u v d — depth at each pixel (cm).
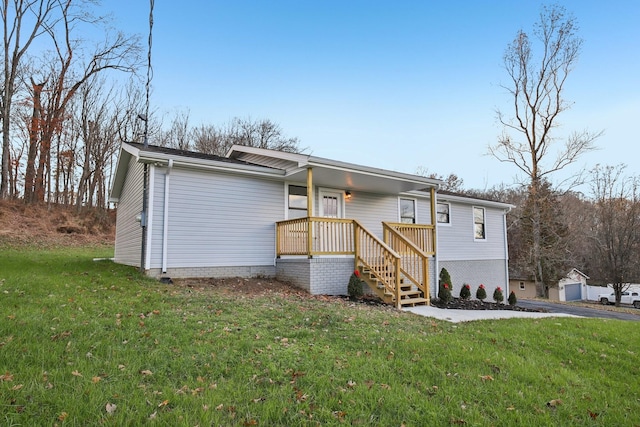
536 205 2244
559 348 527
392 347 464
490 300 1593
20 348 364
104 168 2650
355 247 960
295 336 481
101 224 2289
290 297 775
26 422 247
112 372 332
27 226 1894
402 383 359
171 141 3131
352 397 318
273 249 1034
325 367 379
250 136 3412
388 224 1020
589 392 379
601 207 2342
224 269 945
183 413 271
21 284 636
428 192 1409
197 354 387
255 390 319
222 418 270
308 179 909
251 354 398
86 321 465
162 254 860
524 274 2761
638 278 2369
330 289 920
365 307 763
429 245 1147
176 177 894
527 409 326
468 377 384
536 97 2130
